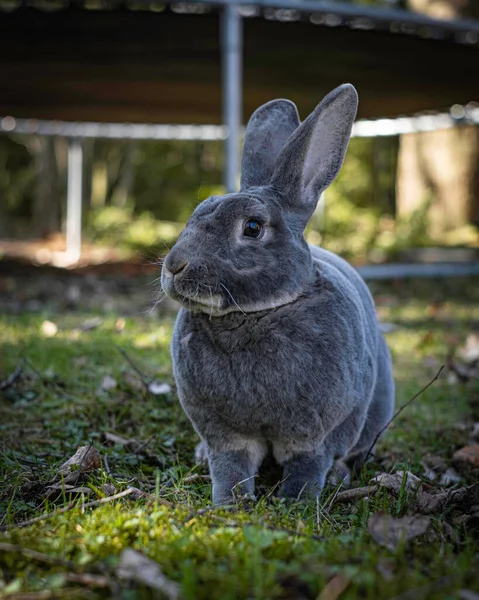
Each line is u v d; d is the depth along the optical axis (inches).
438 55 84.0
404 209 147.5
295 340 26.0
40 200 192.1
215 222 25.9
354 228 144.6
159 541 21.0
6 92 100.6
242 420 26.5
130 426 36.7
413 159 145.5
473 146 137.1
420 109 115.6
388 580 18.7
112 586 18.4
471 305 83.4
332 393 26.5
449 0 134.0
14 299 76.8
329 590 17.8
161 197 203.0
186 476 29.5
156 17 71.8
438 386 48.8
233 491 26.8
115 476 29.1
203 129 136.1
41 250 134.6
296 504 25.7
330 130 28.0
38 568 19.8
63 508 24.3
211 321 26.2
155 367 46.5
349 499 27.6
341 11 72.2
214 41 78.8
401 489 26.1
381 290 93.3
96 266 105.4
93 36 75.7
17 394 40.9
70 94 102.1
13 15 69.9
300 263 26.7
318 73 90.4
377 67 88.2
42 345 51.3
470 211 138.3
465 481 30.7
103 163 191.9
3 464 30.1
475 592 18.6
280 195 27.5
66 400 39.6
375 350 31.4
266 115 31.5
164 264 25.7
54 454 31.7
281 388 26.0
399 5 157.0
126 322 60.4
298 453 27.5
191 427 36.6
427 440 38.1
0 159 207.6
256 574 18.1
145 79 92.5
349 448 29.1
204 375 26.3
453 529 23.9
